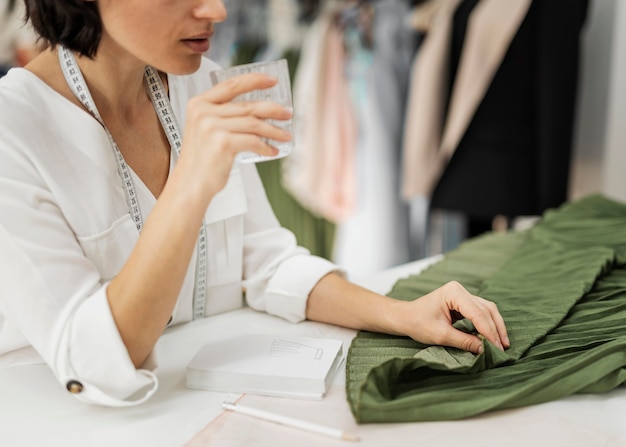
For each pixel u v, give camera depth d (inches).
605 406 29.1
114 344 28.7
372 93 98.3
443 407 27.8
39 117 31.8
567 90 84.6
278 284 40.6
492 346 31.5
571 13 83.1
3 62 74.4
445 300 34.4
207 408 30.0
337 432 26.7
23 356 35.9
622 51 88.7
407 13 95.6
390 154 100.8
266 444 26.6
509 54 85.2
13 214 29.5
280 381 30.8
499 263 48.3
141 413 29.8
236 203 40.4
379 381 28.8
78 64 33.9
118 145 36.1
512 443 26.3
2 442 27.7
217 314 42.3
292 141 29.3
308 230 103.0
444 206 92.2
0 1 73.0
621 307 38.0
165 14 29.2
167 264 28.3
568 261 45.6
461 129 87.4
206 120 27.0
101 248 33.2
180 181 27.9
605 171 93.5
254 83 27.1
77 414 29.9
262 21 95.3
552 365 31.4
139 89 36.8
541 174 85.8
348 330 38.9
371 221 103.2
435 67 89.4
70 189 32.1
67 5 30.3
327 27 95.7
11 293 29.5
